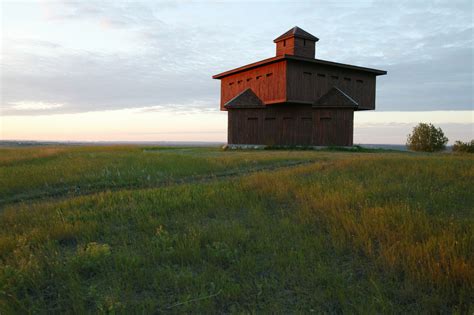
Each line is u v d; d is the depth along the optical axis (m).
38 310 3.74
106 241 5.95
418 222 5.70
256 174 12.12
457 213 6.68
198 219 6.97
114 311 3.55
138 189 11.09
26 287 4.21
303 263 4.63
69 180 12.23
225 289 4.04
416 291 3.86
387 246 4.91
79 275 4.55
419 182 9.33
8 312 3.63
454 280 3.91
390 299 3.83
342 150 28.25
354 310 3.63
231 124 32.59
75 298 3.91
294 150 28.53
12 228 6.68
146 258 4.98
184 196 8.68
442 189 8.45
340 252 5.04
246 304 3.83
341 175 10.93
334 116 29.25
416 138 48.34
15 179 12.10
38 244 5.55
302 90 28.86
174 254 5.04
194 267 4.80
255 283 4.25
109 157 19.14
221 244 5.25
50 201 9.84
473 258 4.34
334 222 6.09
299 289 4.09
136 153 22.62
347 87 31.69
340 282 4.17
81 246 5.45
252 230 6.20
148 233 6.19
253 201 8.12
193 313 3.67
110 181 12.23
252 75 32.38
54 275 4.53
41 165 15.96
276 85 29.00
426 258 4.37
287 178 10.60
